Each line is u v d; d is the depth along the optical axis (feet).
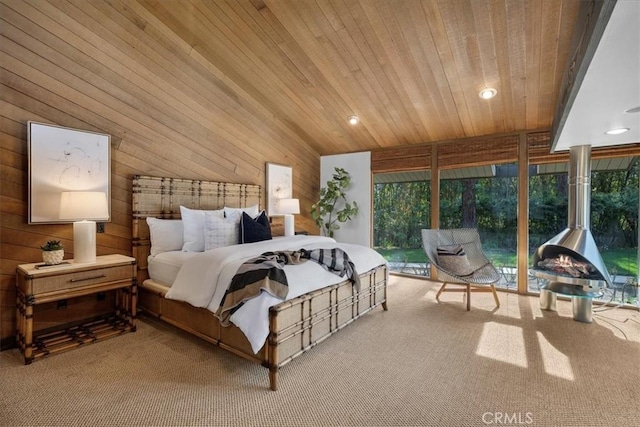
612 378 7.06
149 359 7.89
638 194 11.66
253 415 5.87
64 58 9.18
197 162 12.97
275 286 7.03
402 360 7.94
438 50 10.30
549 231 13.52
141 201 10.94
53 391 6.52
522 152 13.87
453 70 11.04
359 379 7.08
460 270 12.35
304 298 7.56
